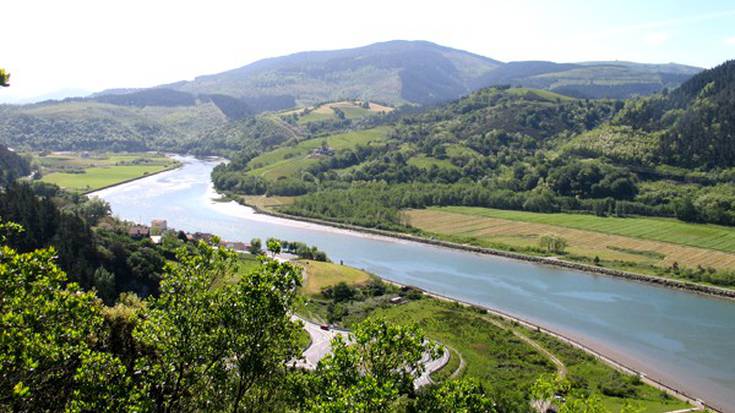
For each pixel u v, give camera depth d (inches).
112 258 4606.3
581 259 6230.3
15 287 982.4
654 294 5152.6
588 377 3304.6
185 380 1110.4
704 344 3949.3
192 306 1120.2
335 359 1185.4
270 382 1206.3
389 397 1066.7
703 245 6471.5
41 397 990.4
